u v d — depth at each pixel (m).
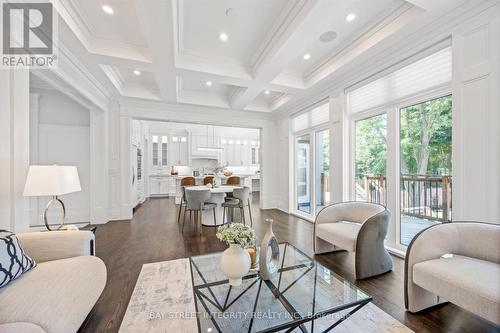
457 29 2.13
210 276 1.68
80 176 4.53
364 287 2.08
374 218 2.27
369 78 3.16
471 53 2.04
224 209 4.42
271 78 3.58
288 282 1.65
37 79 3.95
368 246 2.24
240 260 1.51
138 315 1.66
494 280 1.34
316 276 1.73
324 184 4.60
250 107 5.57
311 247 3.14
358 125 3.53
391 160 2.94
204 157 9.44
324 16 2.17
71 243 1.74
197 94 5.09
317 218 2.86
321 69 3.64
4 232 1.49
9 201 1.95
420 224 2.71
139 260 2.66
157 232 3.81
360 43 2.86
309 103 4.59
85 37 2.71
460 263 1.57
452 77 2.17
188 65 3.29
